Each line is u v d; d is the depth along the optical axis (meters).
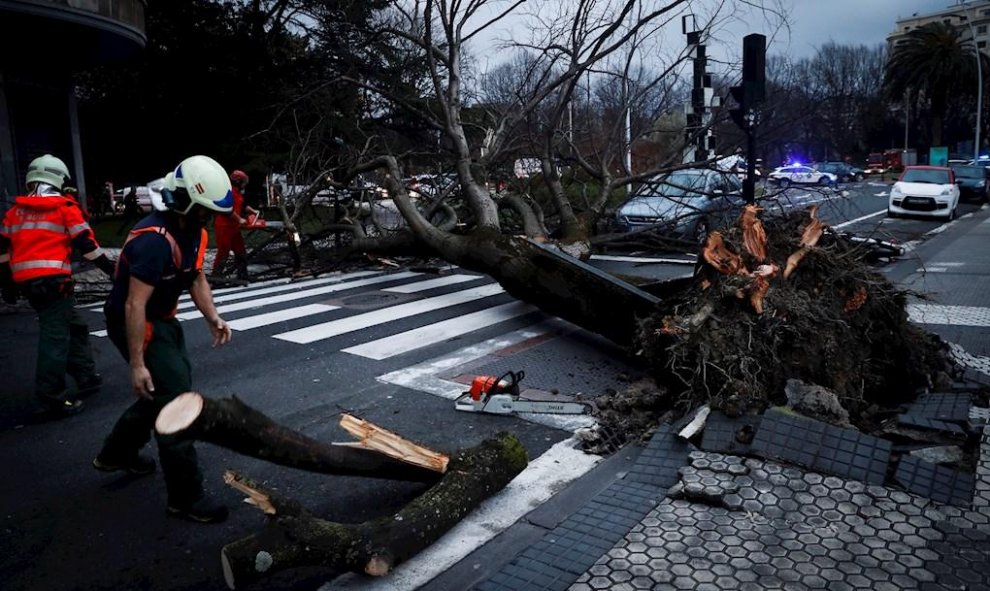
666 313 4.95
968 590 2.71
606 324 6.20
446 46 12.12
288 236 11.16
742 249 4.66
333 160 13.85
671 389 4.75
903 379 4.79
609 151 11.59
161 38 19.12
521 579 2.89
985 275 10.08
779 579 2.81
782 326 4.36
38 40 10.16
